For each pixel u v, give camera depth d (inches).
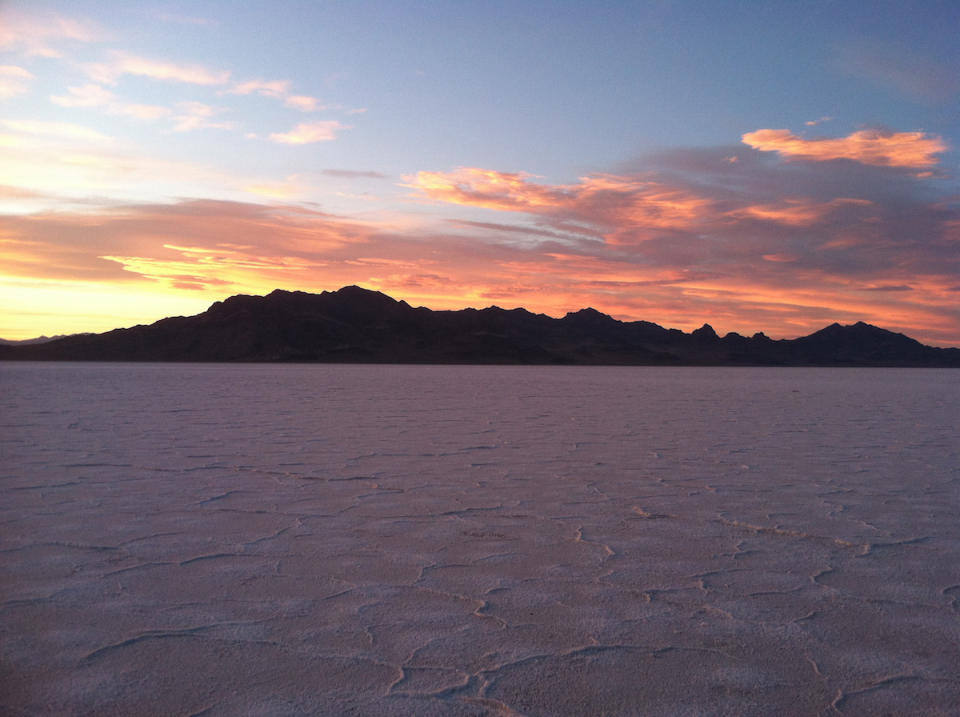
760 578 155.3
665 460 330.0
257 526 197.3
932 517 214.5
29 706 96.6
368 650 115.7
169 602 136.9
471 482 268.4
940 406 789.2
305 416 554.3
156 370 2536.9
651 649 117.1
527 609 134.9
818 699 101.0
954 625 128.7
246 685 103.3
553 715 95.7
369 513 214.8
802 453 358.9
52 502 226.5
